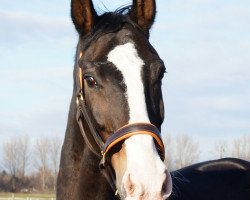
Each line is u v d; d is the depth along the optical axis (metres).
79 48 4.33
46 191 51.34
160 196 3.30
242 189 5.57
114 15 4.22
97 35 4.07
